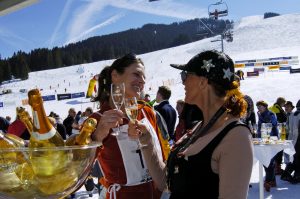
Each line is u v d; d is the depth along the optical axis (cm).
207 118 155
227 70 151
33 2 188
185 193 145
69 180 109
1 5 187
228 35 5178
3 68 10644
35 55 13675
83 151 110
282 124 687
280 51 6769
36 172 104
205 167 142
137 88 211
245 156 135
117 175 200
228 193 133
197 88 154
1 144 121
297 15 9762
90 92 691
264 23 9731
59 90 6031
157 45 19288
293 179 711
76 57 14350
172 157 157
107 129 147
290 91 2677
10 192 107
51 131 119
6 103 3797
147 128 181
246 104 149
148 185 203
